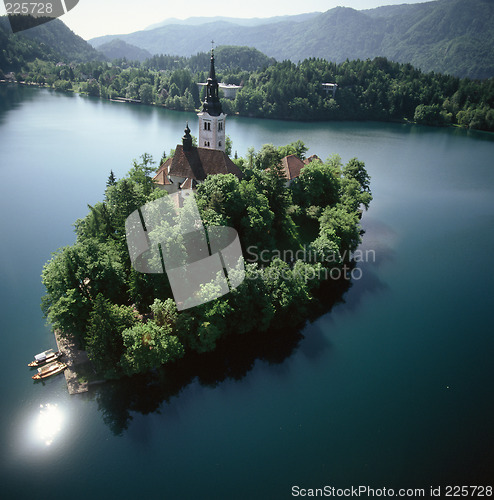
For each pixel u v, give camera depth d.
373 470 51.38
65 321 62.78
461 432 56.66
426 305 83.31
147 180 94.69
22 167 164.62
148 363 60.25
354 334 73.81
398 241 111.38
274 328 72.94
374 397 61.34
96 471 49.91
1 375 61.50
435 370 66.88
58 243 104.88
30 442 52.62
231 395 60.16
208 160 98.81
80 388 59.53
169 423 55.75
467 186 165.38
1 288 84.12
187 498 47.47
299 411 58.53
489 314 81.75
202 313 64.81
